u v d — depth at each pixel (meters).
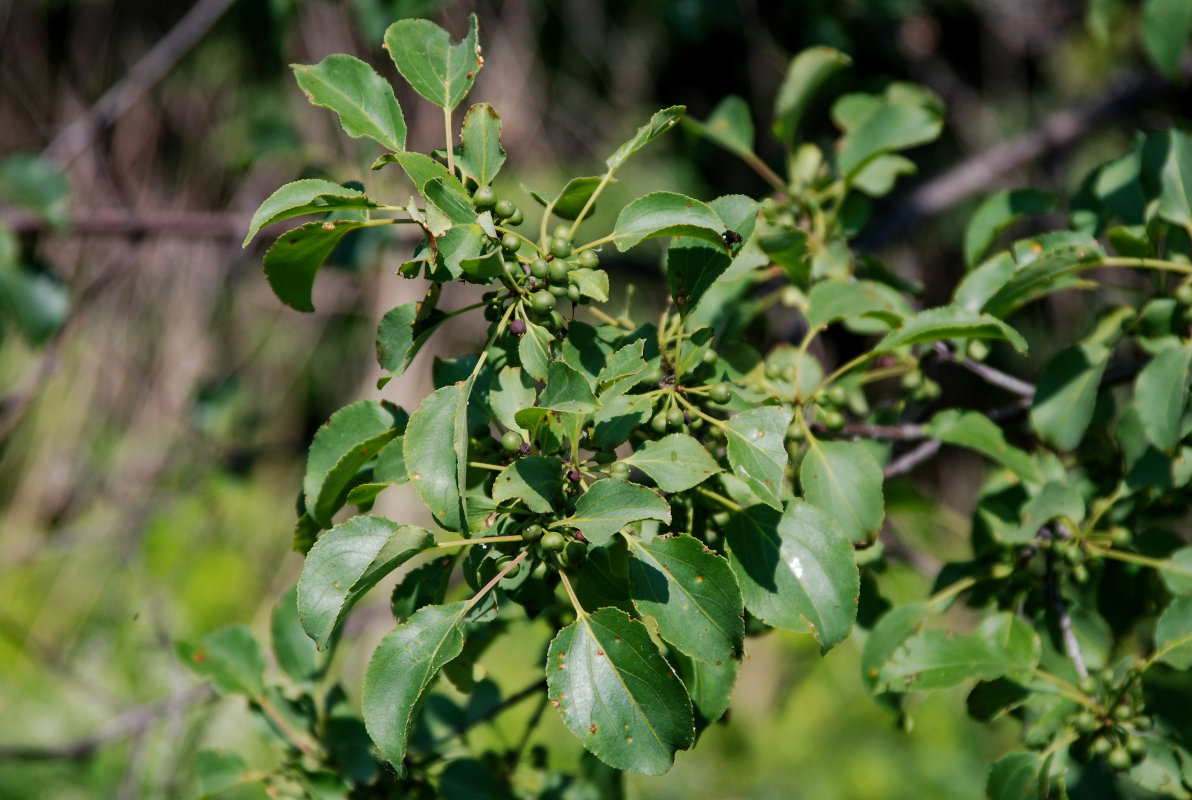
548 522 0.82
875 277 1.04
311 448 0.87
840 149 1.04
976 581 0.96
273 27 1.56
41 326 1.36
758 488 0.82
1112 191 0.98
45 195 1.36
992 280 0.97
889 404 1.00
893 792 2.05
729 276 0.89
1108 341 1.01
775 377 0.93
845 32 1.81
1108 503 0.94
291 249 0.84
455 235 0.81
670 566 0.82
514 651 2.03
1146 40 1.16
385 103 0.85
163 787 1.35
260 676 0.97
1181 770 0.90
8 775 1.91
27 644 2.15
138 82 1.63
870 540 0.89
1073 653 0.93
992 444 0.95
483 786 0.95
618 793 0.96
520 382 0.84
